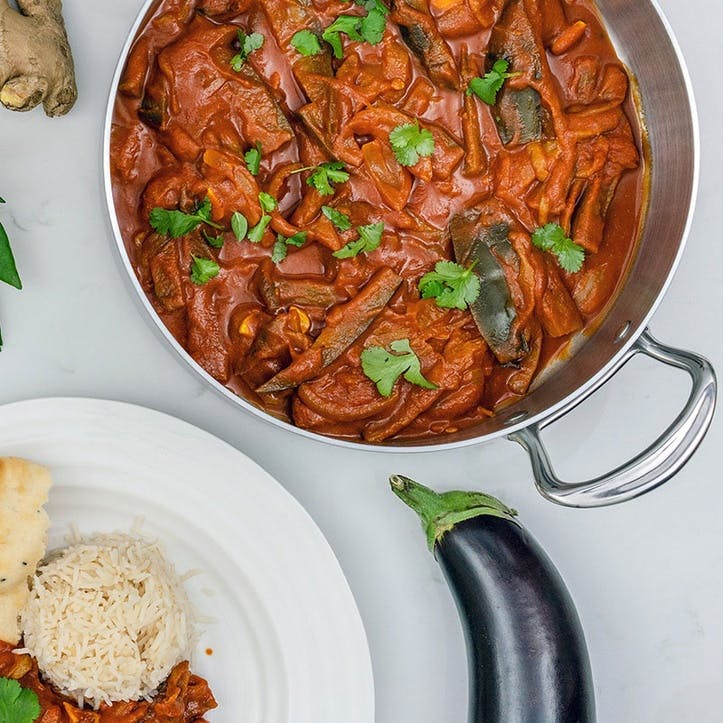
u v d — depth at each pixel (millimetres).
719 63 856
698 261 864
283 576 819
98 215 819
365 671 820
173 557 829
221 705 831
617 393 863
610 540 866
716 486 872
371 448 739
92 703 811
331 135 750
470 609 812
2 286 813
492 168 763
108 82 814
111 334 824
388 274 753
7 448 792
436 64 755
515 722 801
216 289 752
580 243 769
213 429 834
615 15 770
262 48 749
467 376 765
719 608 873
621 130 777
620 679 867
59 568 805
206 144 743
